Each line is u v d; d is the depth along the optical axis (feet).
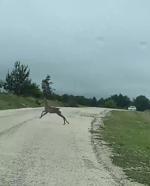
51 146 68.74
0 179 43.19
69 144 72.95
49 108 121.90
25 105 260.01
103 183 44.62
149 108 563.07
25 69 333.83
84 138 84.02
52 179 44.78
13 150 61.82
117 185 44.19
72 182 44.09
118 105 548.31
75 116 155.02
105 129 110.11
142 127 139.44
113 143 80.18
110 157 62.23
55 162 54.75
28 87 333.62
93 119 145.89
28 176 45.34
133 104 560.61
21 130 89.76
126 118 188.14
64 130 96.89
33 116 137.69
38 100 304.09
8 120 114.42
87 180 45.50
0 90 305.32
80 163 55.31
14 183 41.83
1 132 83.41
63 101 379.55
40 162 53.88
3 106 212.84
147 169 54.29
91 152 65.57
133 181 46.80
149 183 46.47
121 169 53.21
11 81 330.54
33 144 69.46
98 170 51.47
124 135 99.25
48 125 106.52
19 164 51.60
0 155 57.00
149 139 96.99
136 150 72.59
